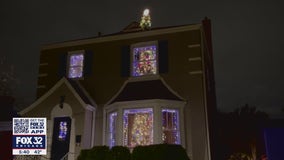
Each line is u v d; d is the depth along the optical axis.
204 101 15.52
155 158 10.98
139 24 20.17
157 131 13.96
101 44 18.39
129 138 14.43
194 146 14.73
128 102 14.79
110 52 18.03
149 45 17.28
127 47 17.73
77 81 17.91
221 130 39.97
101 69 17.84
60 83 16.25
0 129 16.88
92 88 17.61
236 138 39.25
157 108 14.38
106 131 15.70
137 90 15.85
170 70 16.50
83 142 14.92
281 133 11.77
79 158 12.84
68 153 14.77
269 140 11.84
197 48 16.52
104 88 17.41
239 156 37.47
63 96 15.96
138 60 17.23
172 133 14.47
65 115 15.65
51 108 15.98
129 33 17.92
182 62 16.48
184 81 16.11
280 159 11.51
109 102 16.19
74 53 18.75
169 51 16.86
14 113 21.94
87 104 15.51
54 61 19.09
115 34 19.06
